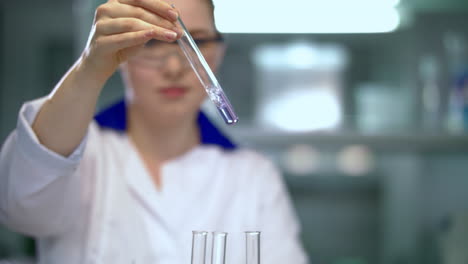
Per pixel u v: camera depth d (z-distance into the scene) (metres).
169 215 1.21
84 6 2.00
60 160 0.96
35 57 2.64
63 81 0.94
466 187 2.31
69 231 1.15
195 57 0.88
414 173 2.30
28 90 2.64
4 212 1.07
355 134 2.10
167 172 1.25
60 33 2.63
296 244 1.34
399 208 2.32
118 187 1.18
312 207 2.34
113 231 1.14
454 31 2.17
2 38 2.62
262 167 1.39
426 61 2.17
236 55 2.15
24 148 0.95
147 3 0.90
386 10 2.06
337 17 2.04
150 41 1.08
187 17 1.08
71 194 1.08
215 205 1.26
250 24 2.04
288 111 2.12
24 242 2.46
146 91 1.14
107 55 0.91
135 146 1.27
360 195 2.33
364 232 2.34
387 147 2.20
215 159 1.32
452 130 2.11
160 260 1.18
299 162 2.29
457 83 2.14
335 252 2.35
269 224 1.33
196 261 0.77
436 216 2.30
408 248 2.31
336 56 2.11
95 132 1.22
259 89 2.13
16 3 2.61
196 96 1.16
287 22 2.06
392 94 2.17
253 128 2.10
